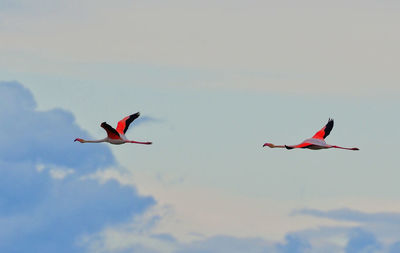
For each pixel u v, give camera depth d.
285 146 63.06
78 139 65.69
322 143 63.09
